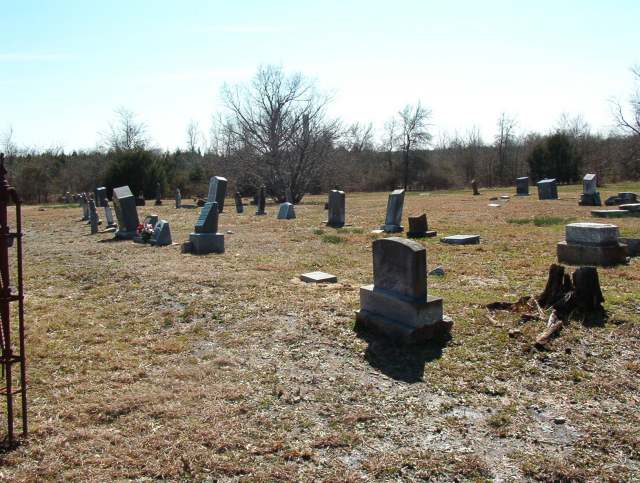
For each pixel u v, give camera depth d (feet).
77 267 43.91
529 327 24.47
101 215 97.76
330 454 15.24
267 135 137.39
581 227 40.06
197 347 24.08
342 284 35.06
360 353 22.67
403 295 23.75
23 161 184.24
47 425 16.34
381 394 19.04
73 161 193.77
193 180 192.85
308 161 137.08
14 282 38.91
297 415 17.47
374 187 221.25
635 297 28.99
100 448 15.23
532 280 35.24
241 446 15.52
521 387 19.52
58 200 175.11
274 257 46.85
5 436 15.70
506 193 143.33
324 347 23.52
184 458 14.69
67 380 20.12
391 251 24.20
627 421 17.06
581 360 21.56
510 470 14.51
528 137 221.87
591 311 26.18
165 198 173.58
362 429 16.67
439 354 22.31
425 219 57.93
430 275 37.81
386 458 14.97
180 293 33.30
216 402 18.26
